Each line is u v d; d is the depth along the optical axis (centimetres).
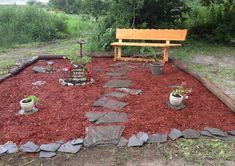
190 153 368
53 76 672
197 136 402
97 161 353
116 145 383
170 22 1153
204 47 1031
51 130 416
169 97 516
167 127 424
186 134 405
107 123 435
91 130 414
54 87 591
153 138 396
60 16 1573
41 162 352
